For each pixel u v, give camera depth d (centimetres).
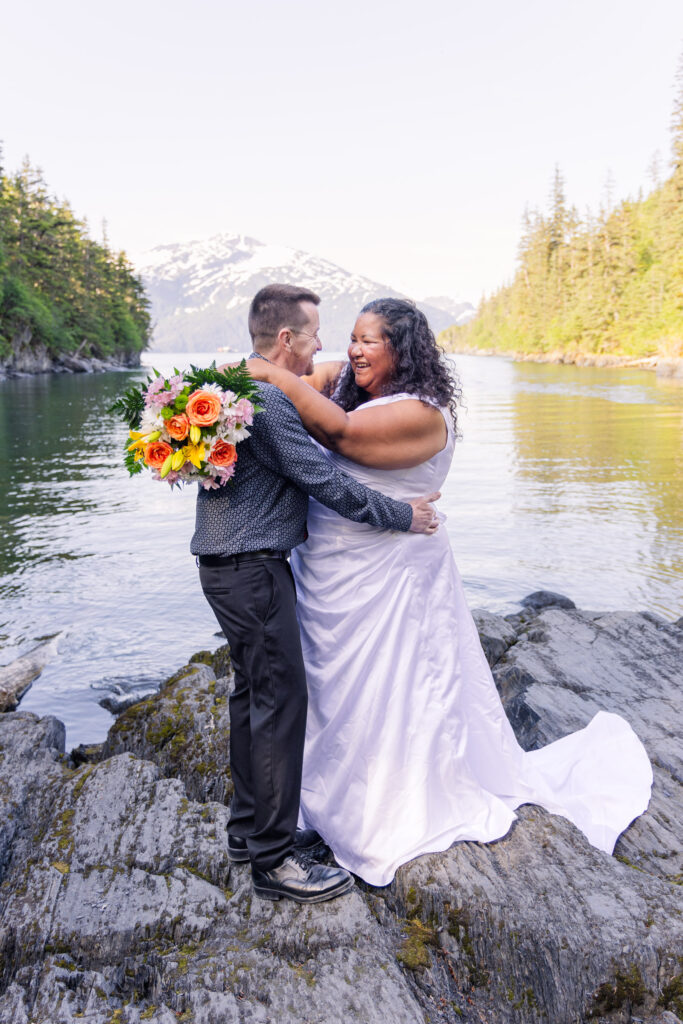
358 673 255
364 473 260
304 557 266
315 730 263
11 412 2862
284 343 252
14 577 816
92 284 10112
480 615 544
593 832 288
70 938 231
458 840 252
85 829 281
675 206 6469
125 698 537
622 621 517
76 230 9556
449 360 270
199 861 263
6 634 655
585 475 1421
